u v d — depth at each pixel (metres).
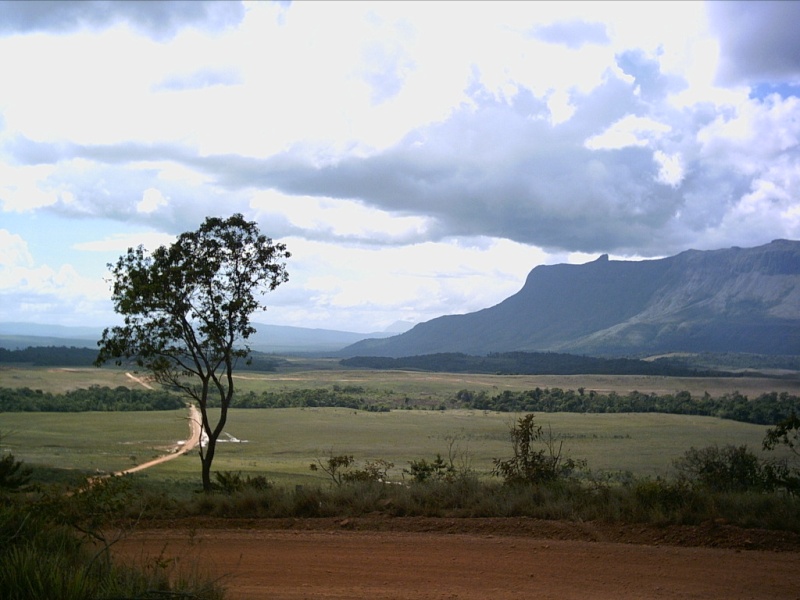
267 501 13.12
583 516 11.54
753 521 10.73
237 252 23.22
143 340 22.78
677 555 9.45
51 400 136.50
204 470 22.72
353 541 10.66
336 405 193.00
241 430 124.44
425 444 102.06
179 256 22.83
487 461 59.72
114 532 11.58
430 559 9.48
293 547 10.38
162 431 110.19
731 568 8.80
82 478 9.04
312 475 48.53
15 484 17.09
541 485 13.55
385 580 8.56
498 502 12.34
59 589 6.55
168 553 10.09
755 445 66.88
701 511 11.21
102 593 6.63
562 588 8.09
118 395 146.12
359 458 78.25
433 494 13.02
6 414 123.44
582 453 76.31
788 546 9.79
